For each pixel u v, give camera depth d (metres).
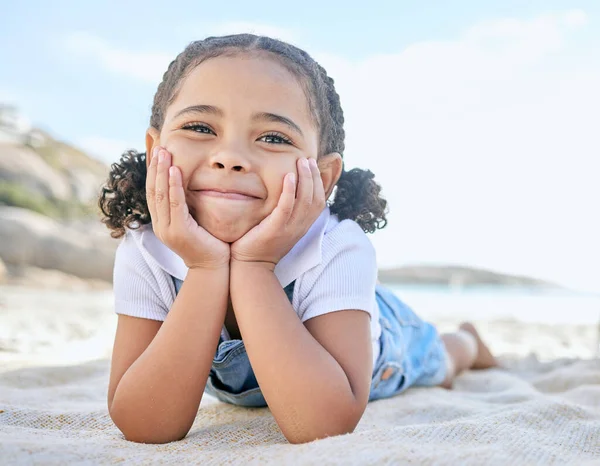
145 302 1.91
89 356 3.59
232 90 1.69
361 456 1.26
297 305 1.87
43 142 30.17
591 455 1.56
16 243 19.28
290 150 1.74
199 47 1.81
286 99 1.74
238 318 1.69
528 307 15.54
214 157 1.67
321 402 1.58
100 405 2.28
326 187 2.03
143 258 1.96
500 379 3.24
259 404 2.20
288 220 1.71
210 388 2.23
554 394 2.73
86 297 11.73
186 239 1.67
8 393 2.36
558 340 5.75
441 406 2.29
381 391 2.54
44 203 25.95
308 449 1.36
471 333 3.73
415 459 1.26
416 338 2.92
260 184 1.70
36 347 3.91
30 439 1.49
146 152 2.10
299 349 1.62
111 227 2.20
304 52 1.94
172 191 1.66
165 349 1.65
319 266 1.86
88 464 1.29
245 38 1.84
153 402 1.63
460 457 1.28
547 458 1.41
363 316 1.83
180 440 1.68
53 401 2.32
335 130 2.09
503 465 1.28
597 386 2.74
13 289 13.88
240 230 1.71
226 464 1.32
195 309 1.68
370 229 2.41
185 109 1.71
